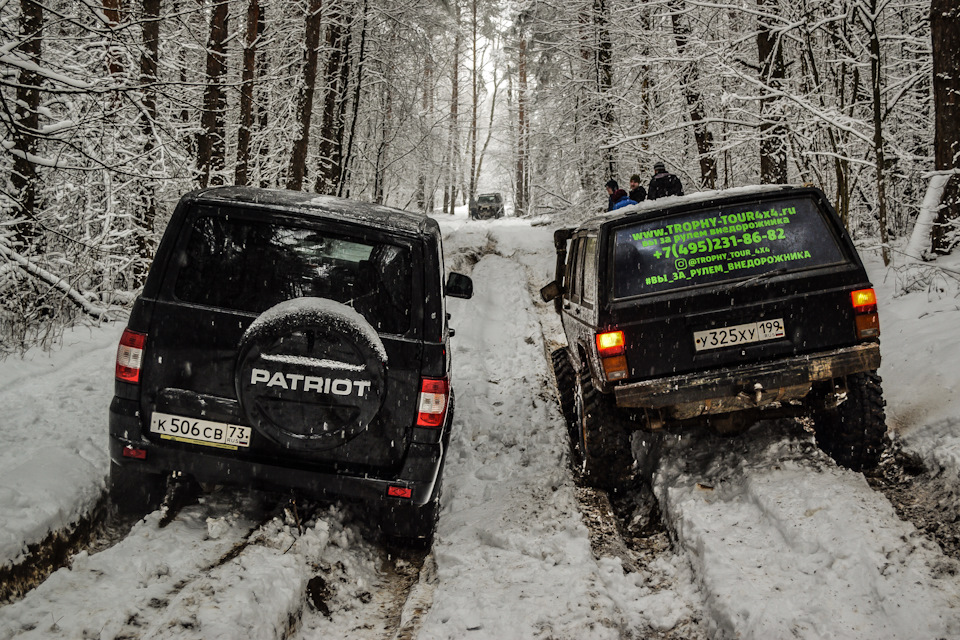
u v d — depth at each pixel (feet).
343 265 13.82
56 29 34.17
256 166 59.77
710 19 44.70
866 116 40.81
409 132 88.43
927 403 18.78
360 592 13.12
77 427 18.30
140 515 14.76
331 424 13.09
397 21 72.74
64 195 32.99
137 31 34.45
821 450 17.21
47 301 30.78
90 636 9.95
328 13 64.59
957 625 10.09
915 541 12.17
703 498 15.78
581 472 19.11
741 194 16.55
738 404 16.08
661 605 12.19
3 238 28.02
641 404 15.64
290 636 11.16
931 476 15.90
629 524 16.40
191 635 10.00
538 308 43.24
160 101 35.73
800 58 42.24
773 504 14.12
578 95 70.33
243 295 13.53
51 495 13.53
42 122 30.17
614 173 67.72
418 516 14.53
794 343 15.67
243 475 13.42
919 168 42.78
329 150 68.95
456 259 58.39
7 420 18.34
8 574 11.47
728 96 35.58
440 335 13.83
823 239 16.26
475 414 24.00
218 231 13.70
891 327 25.02
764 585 11.67
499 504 16.65
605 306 15.90
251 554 12.55
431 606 12.21
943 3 28.73
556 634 10.99
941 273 27.78
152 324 13.38
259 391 12.94
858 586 11.32
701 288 15.89
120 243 37.81
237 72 57.00
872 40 31.12
